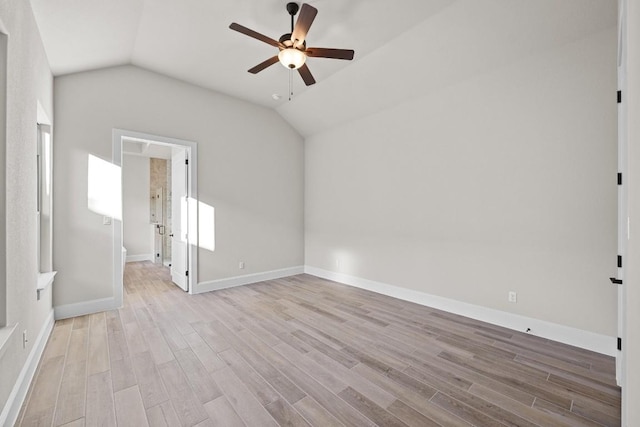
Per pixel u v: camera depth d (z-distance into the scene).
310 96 4.56
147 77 3.85
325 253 5.24
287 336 2.81
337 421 1.67
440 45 3.05
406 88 3.74
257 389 1.97
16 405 1.70
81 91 3.38
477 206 3.25
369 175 4.46
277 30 3.00
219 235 4.52
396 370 2.21
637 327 0.99
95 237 3.43
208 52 3.44
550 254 2.74
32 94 2.24
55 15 2.32
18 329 1.83
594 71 2.49
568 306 2.65
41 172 3.02
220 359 2.36
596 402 1.85
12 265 1.74
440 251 3.59
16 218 1.83
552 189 2.72
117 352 2.47
